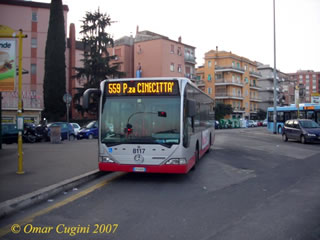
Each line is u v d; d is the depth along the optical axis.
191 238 4.68
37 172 9.39
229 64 73.69
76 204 6.57
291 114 31.69
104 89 8.80
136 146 8.39
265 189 8.03
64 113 39.16
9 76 9.96
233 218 5.64
